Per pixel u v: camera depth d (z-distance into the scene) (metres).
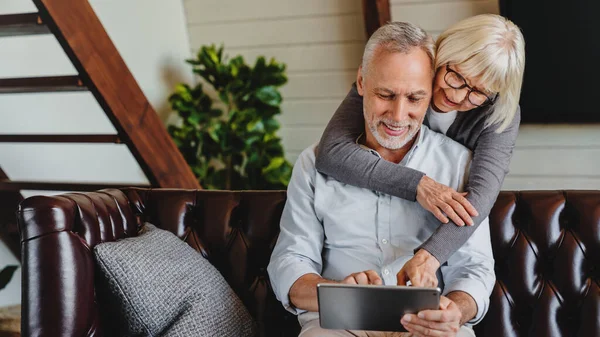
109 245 1.74
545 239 1.79
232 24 3.91
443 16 3.35
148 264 1.74
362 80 1.75
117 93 2.42
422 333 1.41
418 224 1.74
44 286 1.64
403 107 1.63
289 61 3.83
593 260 1.76
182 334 1.68
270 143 3.60
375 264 1.75
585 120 3.14
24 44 2.98
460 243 1.62
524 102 3.23
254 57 3.92
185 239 2.02
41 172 3.08
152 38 3.70
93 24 2.36
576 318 1.76
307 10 3.72
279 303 1.93
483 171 1.69
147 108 2.55
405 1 3.38
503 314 1.79
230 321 1.80
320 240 1.82
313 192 1.82
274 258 1.80
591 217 1.76
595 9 2.99
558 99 3.16
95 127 3.34
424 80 1.63
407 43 1.62
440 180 1.76
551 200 1.82
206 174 3.66
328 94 3.80
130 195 2.08
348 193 1.78
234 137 3.52
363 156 1.72
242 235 1.98
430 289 1.35
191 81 4.05
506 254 1.82
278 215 1.96
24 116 2.97
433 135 1.82
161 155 2.59
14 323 2.79
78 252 1.70
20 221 1.68
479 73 1.62
